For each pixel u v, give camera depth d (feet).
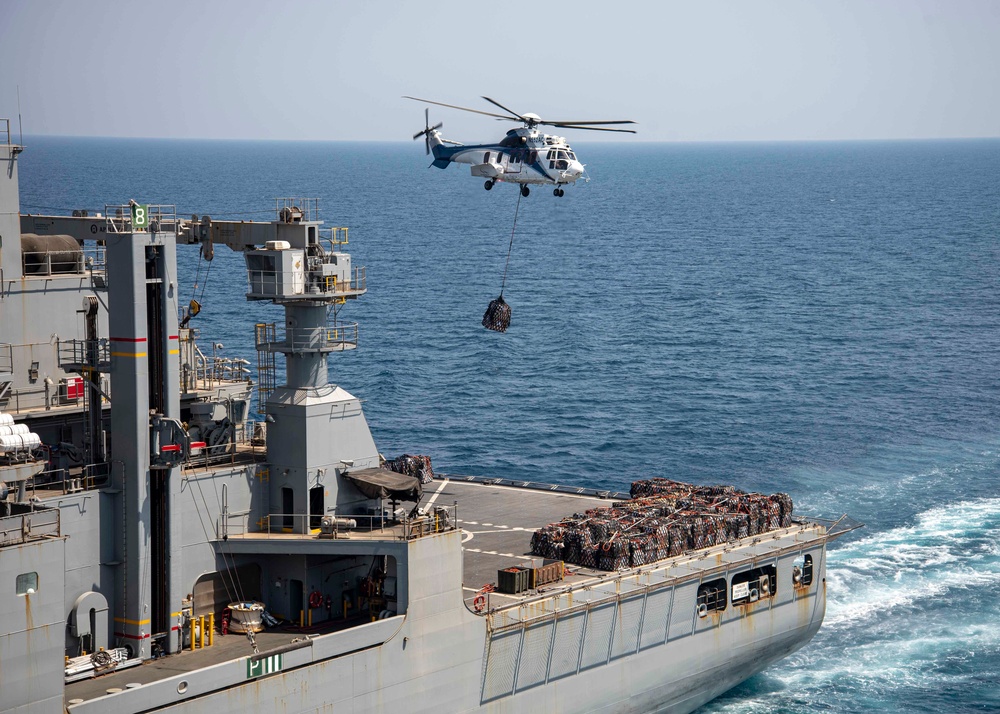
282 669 155.74
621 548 199.52
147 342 159.94
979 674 219.20
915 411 406.82
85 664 155.84
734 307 626.23
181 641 166.09
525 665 182.39
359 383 429.38
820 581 229.25
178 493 163.94
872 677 220.84
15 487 153.38
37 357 180.65
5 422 155.22
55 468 175.83
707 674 211.00
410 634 167.94
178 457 160.86
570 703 189.37
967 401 422.82
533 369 463.01
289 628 176.45
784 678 224.33
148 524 161.38
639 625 196.44
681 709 211.20
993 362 494.18
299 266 176.04
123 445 160.04
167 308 161.99
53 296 181.78
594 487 318.45
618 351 501.97
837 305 636.48
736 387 439.63
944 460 347.36
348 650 162.20
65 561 154.10
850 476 330.95
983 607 245.04
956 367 481.87
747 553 214.48
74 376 184.34
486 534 222.69
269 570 179.63
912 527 289.94
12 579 138.10
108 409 176.86
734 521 219.61
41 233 197.77
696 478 328.29
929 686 215.92
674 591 201.05
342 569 181.98
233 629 173.47
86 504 157.89
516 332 538.88
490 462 338.54
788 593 222.28
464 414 391.04
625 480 325.42
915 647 230.27
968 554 272.31
